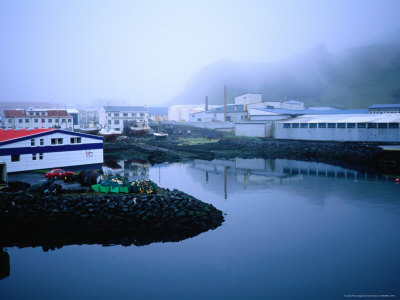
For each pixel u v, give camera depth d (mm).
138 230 27172
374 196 38562
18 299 17906
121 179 34938
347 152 69062
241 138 98312
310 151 75562
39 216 28609
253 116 108250
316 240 25516
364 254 23000
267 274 20359
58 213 28844
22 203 29266
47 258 22734
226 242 25141
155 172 54750
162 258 22547
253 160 70438
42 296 18172
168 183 46062
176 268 21188
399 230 27438
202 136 110375
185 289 18750
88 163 52781
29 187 34500
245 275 20266
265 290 18578
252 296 18000
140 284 19344
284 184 45531
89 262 22062
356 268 21031
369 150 65875
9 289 18875
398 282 19328
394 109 101750
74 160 50844
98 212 29141
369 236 26203
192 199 32344
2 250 23953
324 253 23203
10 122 101875
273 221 29875
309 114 107438
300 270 20844
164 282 19469
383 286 18875
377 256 22688
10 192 31219
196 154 78375
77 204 29438
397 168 58750
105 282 19641
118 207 29641
